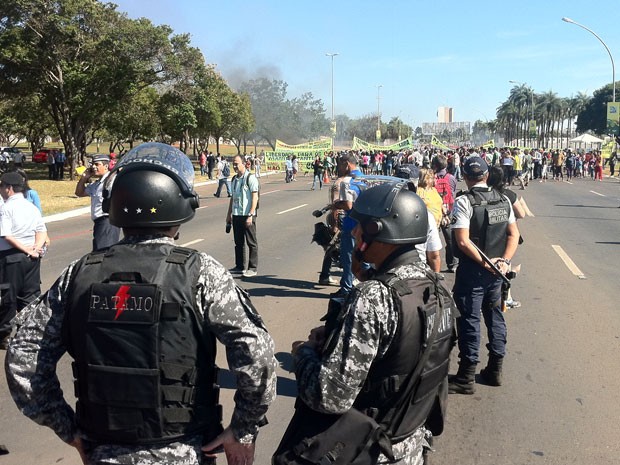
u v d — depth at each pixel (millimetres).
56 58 31938
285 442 2154
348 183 6715
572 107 113562
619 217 17406
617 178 40344
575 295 8023
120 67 32750
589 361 5504
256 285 8477
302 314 6992
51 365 2023
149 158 2148
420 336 2092
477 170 4688
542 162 38344
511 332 6375
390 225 2205
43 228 5961
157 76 35719
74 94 33312
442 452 3848
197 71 36469
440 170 9547
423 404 2191
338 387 2006
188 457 1957
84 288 1979
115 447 1959
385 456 2100
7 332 5668
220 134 60375
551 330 6445
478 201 4609
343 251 6598
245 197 8961
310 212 18500
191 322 1945
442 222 8672
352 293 2107
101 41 31797
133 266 1988
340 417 2068
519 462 3732
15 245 5602
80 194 7086
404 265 2227
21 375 1962
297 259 10539
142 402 1907
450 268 9461
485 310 4859
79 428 2053
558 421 4301
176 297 1931
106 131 48688
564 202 22203
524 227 15031
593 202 22266
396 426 2127
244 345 1962
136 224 2047
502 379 5066
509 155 30719
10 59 30734
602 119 98875
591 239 13102
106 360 1927
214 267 2039
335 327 2086
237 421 2014
